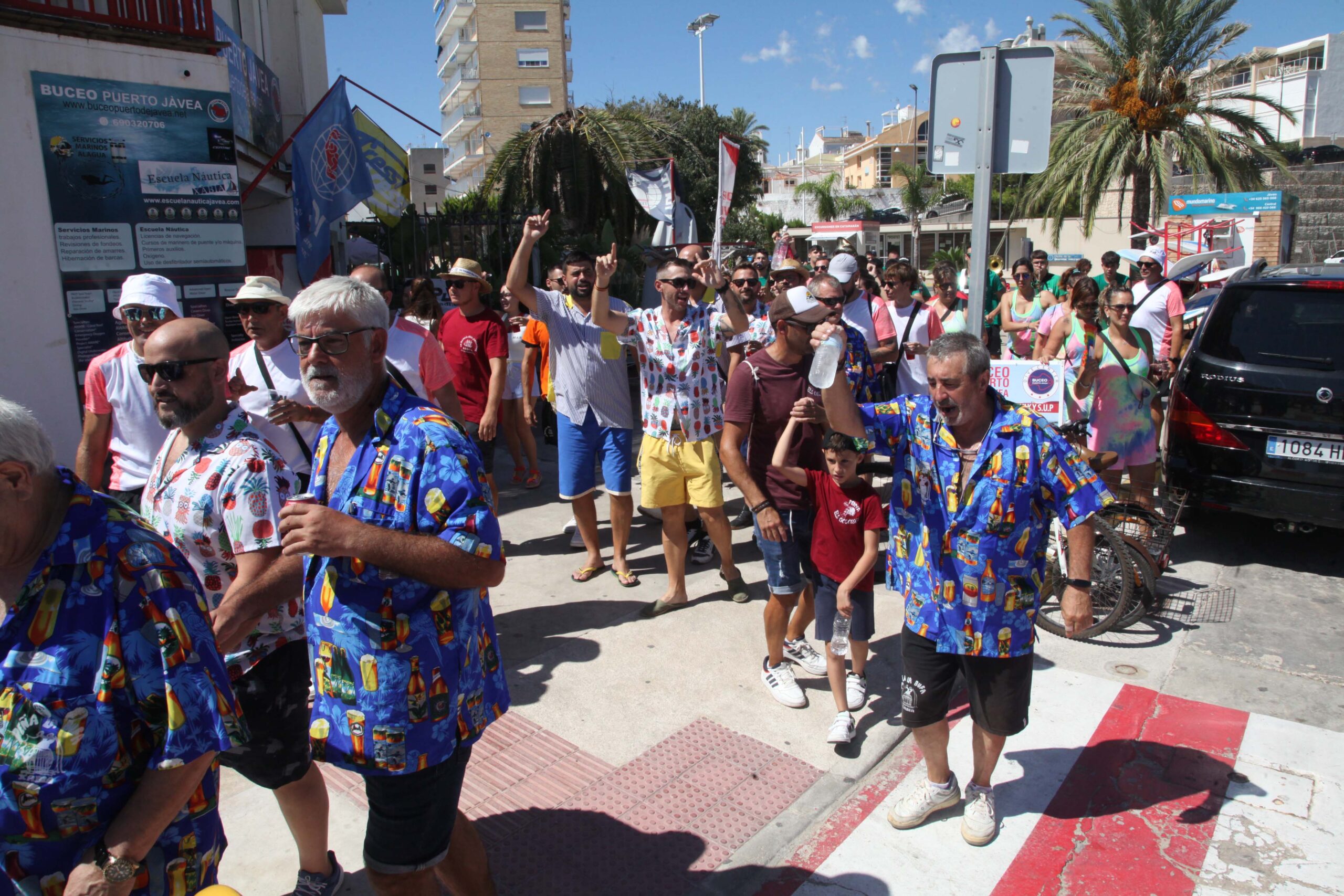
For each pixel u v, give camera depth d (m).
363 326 1.98
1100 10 22.88
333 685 2.03
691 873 2.89
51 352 5.44
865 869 2.92
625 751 3.56
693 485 4.73
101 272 5.62
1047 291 9.38
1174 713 3.83
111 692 1.60
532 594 5.19
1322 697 3.95
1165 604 4.96
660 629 4.67
